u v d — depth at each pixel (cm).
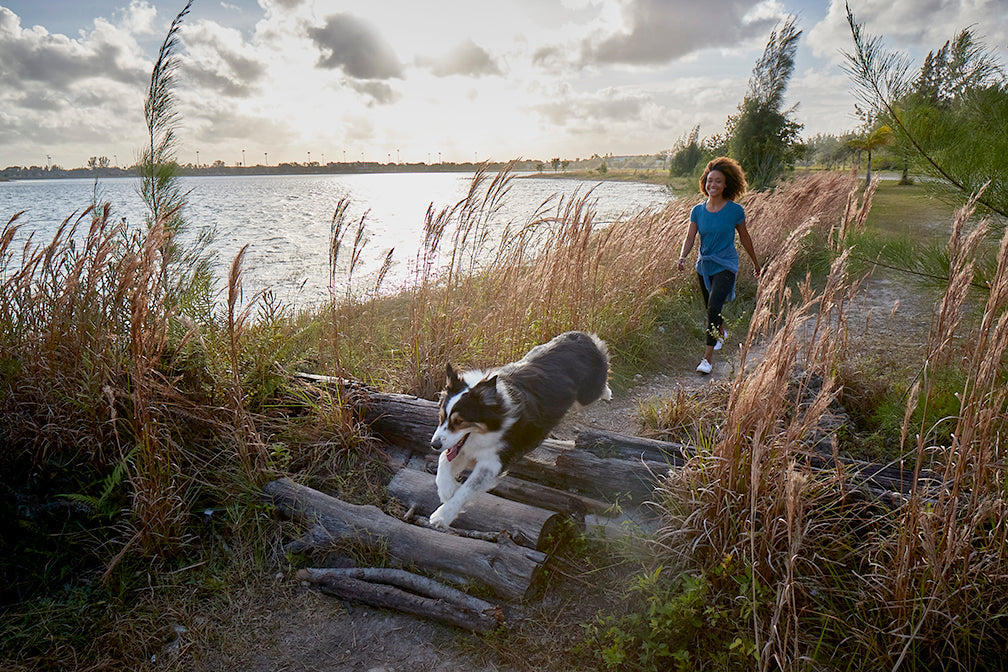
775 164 2092
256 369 437
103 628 293
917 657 252
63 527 338
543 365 416
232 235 2139
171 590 316
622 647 272
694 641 274
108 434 365
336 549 342
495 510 344
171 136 498
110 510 339
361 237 474
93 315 393
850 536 300
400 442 433
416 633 295
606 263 766
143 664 278
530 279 611
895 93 393
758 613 273
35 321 395
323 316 589
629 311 689
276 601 316
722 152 2489
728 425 304
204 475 378
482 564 311
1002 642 254
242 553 340
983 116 379
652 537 320
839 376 475
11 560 322
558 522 343
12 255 411
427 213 514
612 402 550
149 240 351
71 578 321
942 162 387
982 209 389
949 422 364
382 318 671
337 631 299
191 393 412
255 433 379
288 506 359
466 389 367
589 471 371
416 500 371
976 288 384
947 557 246
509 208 2516
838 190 1251
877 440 415
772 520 282
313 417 423
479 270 678
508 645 283
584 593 311
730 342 712
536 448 411
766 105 2081
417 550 328
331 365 504
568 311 612
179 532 343
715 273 603
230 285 367
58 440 354
